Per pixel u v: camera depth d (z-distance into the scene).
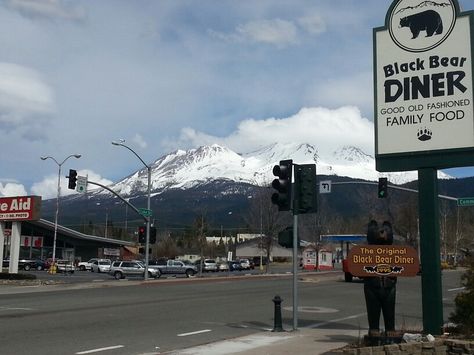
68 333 14.02
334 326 16.56
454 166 13.16
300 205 15.24
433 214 13.16
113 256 97.75
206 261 79.00
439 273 12.91
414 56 13.74
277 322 15.18
